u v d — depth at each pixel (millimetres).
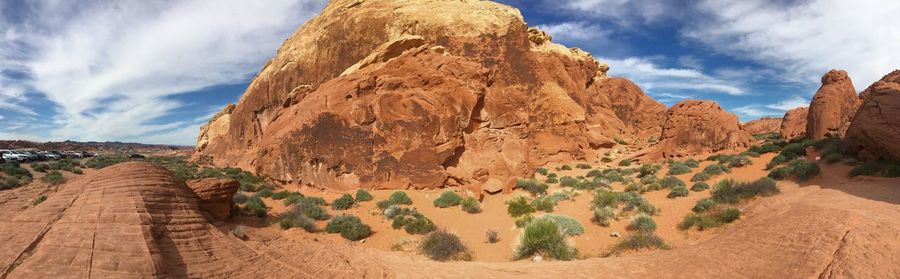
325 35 47281
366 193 23875
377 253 12883
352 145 27047
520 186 25562
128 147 148125
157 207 9664
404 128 26891
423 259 12430
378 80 29375
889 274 6207
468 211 20406
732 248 9148
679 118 39344
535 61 42531
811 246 7773
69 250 7535
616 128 57719
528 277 9109
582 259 12266
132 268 7293
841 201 12500
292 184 28641
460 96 28656
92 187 9766
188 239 9289
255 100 52062
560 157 38812
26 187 25875
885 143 19703
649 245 12945
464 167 27141
